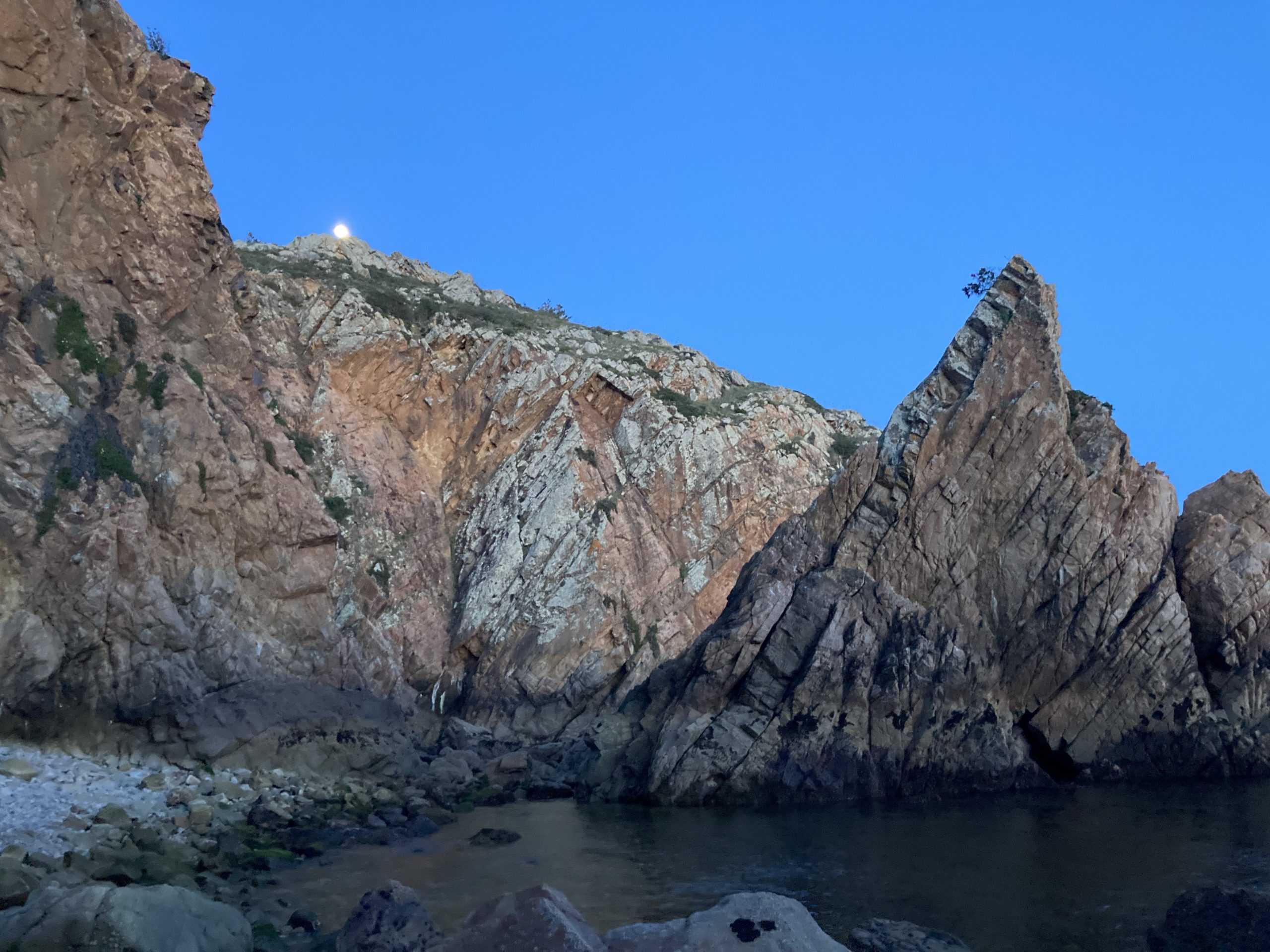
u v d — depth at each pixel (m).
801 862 17.42
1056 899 14.20
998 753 25.81
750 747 25.81
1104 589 27.44
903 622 27.39
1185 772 26.41
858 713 26.16
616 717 30.38
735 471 50.41
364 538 41.44
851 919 13.39
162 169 30.45
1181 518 30.30
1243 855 16.67
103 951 9.05
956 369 30.62
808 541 30.34
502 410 48.56
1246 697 26.98
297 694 27.64
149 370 27.88
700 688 27.64
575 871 16.95
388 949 10.35
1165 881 15.05
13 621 21.23
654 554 47.03
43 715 21.41
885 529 29.30
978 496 28.75
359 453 43.88
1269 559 28.45
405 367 47.78
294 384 43.34
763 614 28.22
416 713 39.12
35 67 25.41
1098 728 26.91
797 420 56.66
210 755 23.47
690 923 8.97
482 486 47.81
